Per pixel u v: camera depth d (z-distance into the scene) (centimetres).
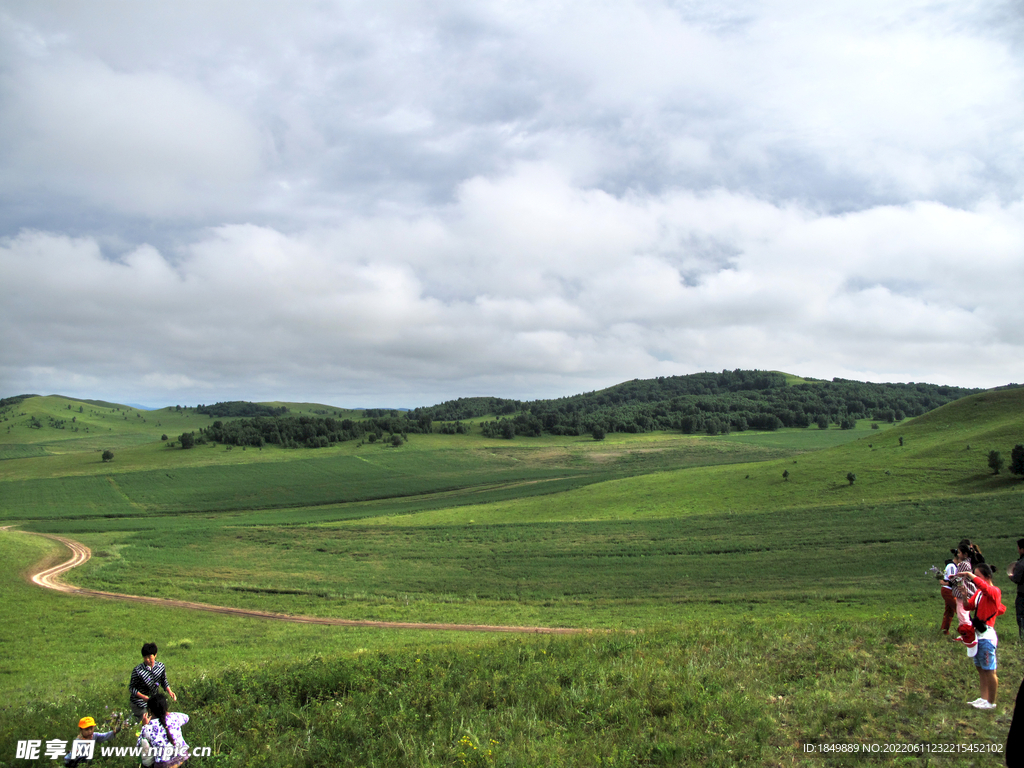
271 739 1035
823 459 10012
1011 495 6050
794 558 4972
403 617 3769
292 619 3831
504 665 1361
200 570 5812
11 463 16975
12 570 5816
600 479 13238
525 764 831
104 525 9594
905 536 5209
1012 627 1812
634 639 1609
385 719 1041
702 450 17700
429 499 12125
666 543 6028
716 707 990
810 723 924
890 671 1137
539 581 4947
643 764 838
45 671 2548
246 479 14188
